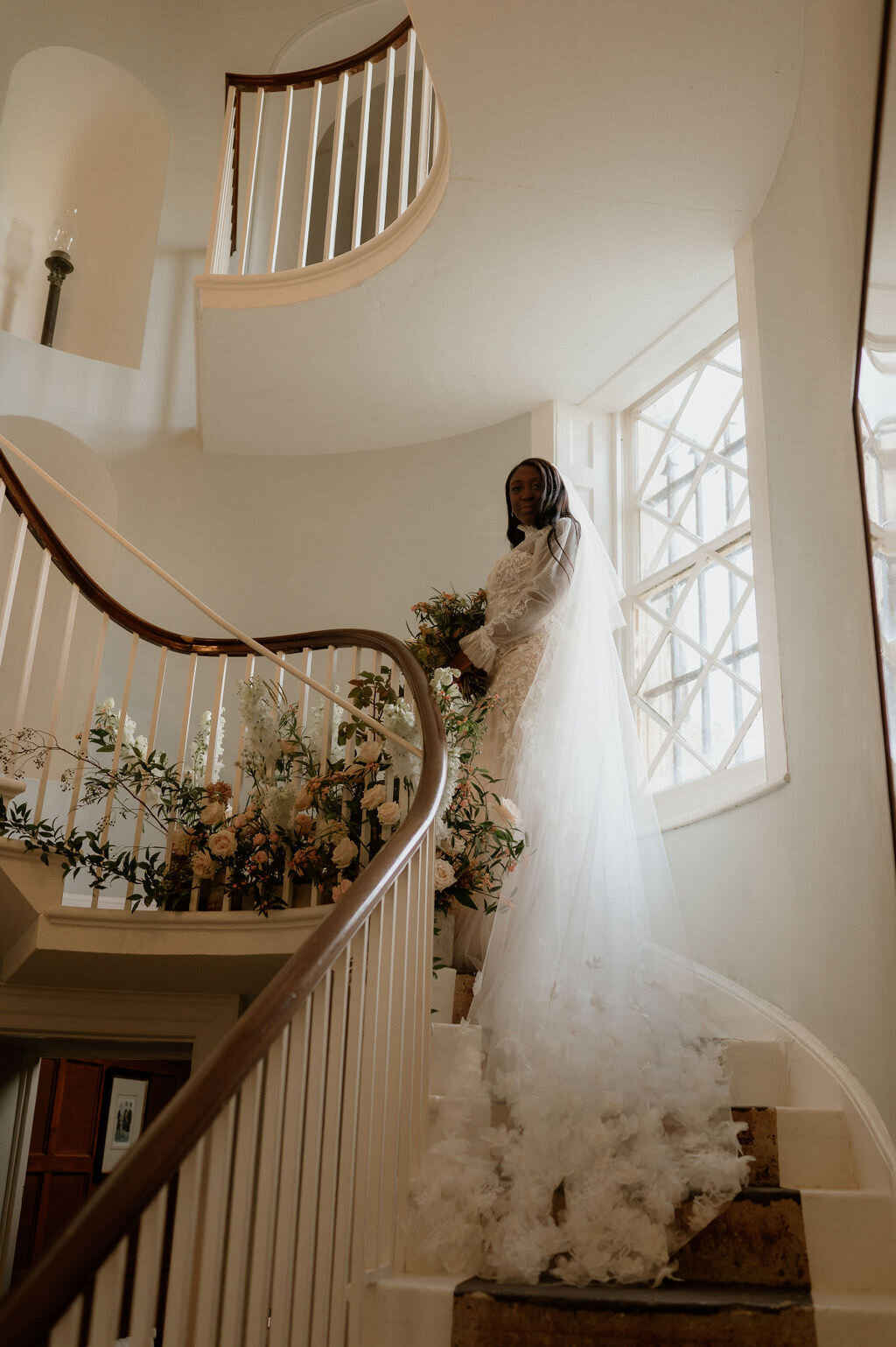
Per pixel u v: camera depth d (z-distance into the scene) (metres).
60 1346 1.21
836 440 3.07
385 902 2.35
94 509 5.78
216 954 3.44
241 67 6.32
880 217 2.06
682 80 3.61
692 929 3.88
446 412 5.48
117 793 5.21
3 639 3.60
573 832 3.18
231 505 5.74
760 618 3.75
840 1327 2.06
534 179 4.07
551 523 4.01
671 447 5.00
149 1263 1.40
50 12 5.98
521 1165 2.38
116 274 6.21
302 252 5.01
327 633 3.86
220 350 5.11
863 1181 2.57
